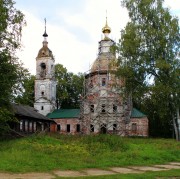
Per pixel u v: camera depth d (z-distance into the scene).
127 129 50.47
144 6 37.22
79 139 26.31
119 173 14.32
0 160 16.91
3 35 28.00
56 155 19.28
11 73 28.77
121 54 37.25
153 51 36.12
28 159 17.33
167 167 17.02
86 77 55.69
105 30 55.59
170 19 36.59
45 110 65.06
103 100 51.44
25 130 47.41
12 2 28.89
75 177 12.62
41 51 67.94
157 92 35.06
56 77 76.44
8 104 28.78
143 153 21.33
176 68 35.47
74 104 79.12
